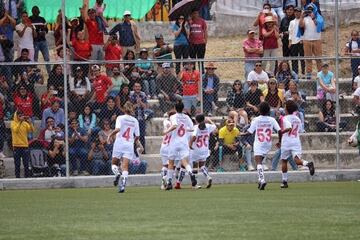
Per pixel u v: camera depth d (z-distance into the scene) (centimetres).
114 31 8275
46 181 6894
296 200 5391
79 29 7912
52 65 7456
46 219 4550
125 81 7294
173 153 6475
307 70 8094
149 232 3922
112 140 7138
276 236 3703
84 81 7181
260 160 6312
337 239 3578
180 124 6469
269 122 6322
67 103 6956
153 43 10138
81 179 6912
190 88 7338
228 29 10231
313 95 7894
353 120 7631
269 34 8212
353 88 7812
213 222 4266
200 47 8081
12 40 8038
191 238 3688
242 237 3691
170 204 5256
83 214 4775
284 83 7569
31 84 7206
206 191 6256
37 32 8294
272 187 6550
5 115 7300
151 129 7438
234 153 7225
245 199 5522
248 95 7306
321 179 7138
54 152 7056
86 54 7844
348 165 7469
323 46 9750
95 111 7156
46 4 9719
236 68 9256
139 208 5053
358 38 8356
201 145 6556
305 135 7556
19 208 5197
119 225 4212
